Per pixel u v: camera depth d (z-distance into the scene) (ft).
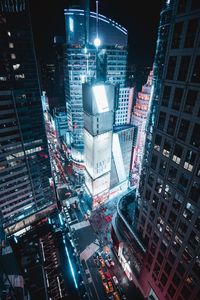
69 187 435.12
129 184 437.17
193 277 126.93
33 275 223.30
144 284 196.85
